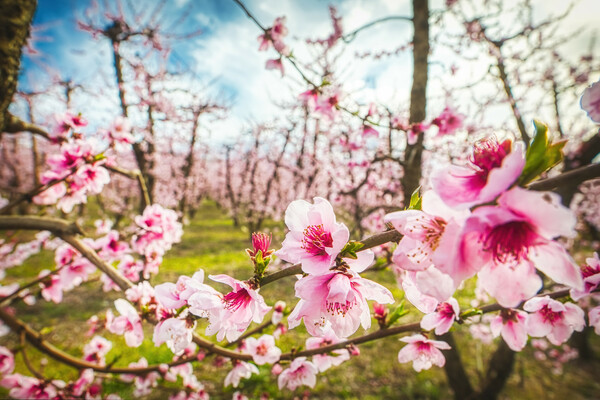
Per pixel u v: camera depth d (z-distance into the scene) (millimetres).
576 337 7301
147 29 7227
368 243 822
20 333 1968
